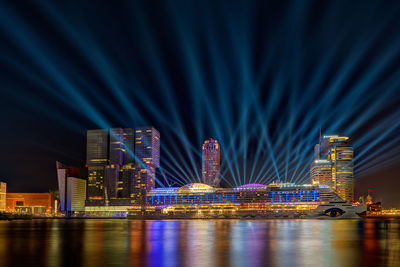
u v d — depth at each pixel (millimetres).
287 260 55250
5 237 101812
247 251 65812
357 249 69062
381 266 49969
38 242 85500
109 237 99562
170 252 64688
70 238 96938
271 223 190500
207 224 181500
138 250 67938
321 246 74250
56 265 51438
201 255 60938
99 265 51250
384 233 111875
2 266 50812
